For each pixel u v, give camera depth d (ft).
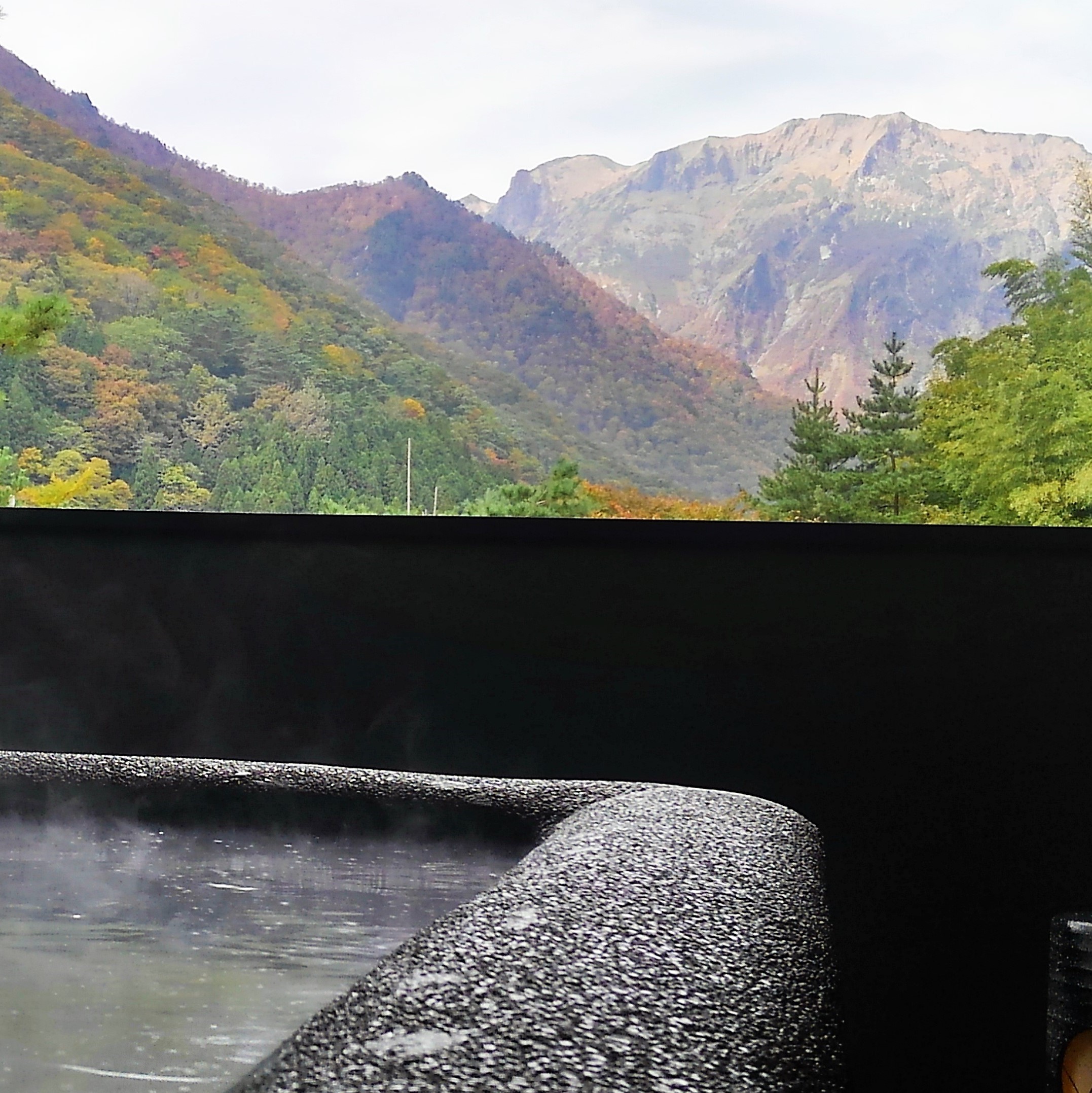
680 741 8.00
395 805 3.53
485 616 8.59
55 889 3.07
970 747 7.42
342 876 3.24
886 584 7.97
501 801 3.52
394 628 8.59
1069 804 7.00
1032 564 7.79
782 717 7.89
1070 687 7.56
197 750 8.77
